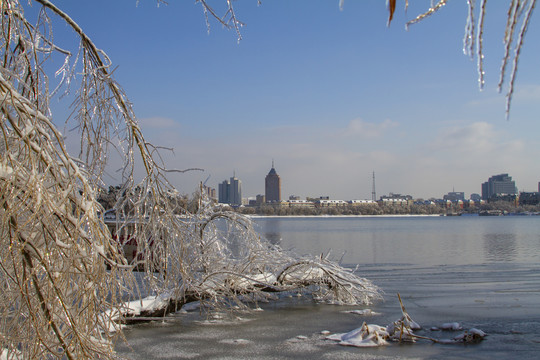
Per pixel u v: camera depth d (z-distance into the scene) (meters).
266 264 14.16
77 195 4.18
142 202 6.38
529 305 13.95
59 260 4.18
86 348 4.07
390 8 1.14
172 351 9.27
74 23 5.47
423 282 19.00
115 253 4.44
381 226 100.31
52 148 4.11
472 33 1.14
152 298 11.68
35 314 3.90
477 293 16.22
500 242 44.94
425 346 9.70
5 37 4.82
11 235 3.81
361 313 12.90
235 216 13.47
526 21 1.03
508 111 1.05
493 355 9.01
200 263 11.72
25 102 4.04
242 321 12.02
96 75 5.52
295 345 9.78
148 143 6.14
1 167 3.85
